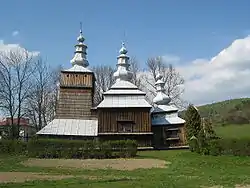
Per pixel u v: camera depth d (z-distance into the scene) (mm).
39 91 72875
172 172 24594
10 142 45312
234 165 28391
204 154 36250
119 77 61094
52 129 53531
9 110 66125
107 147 40062
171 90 77125
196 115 48375
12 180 19750
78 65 61812
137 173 24062
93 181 19000
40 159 38094
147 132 53844
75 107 57812
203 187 17469
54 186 16953
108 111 54406
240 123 77125
